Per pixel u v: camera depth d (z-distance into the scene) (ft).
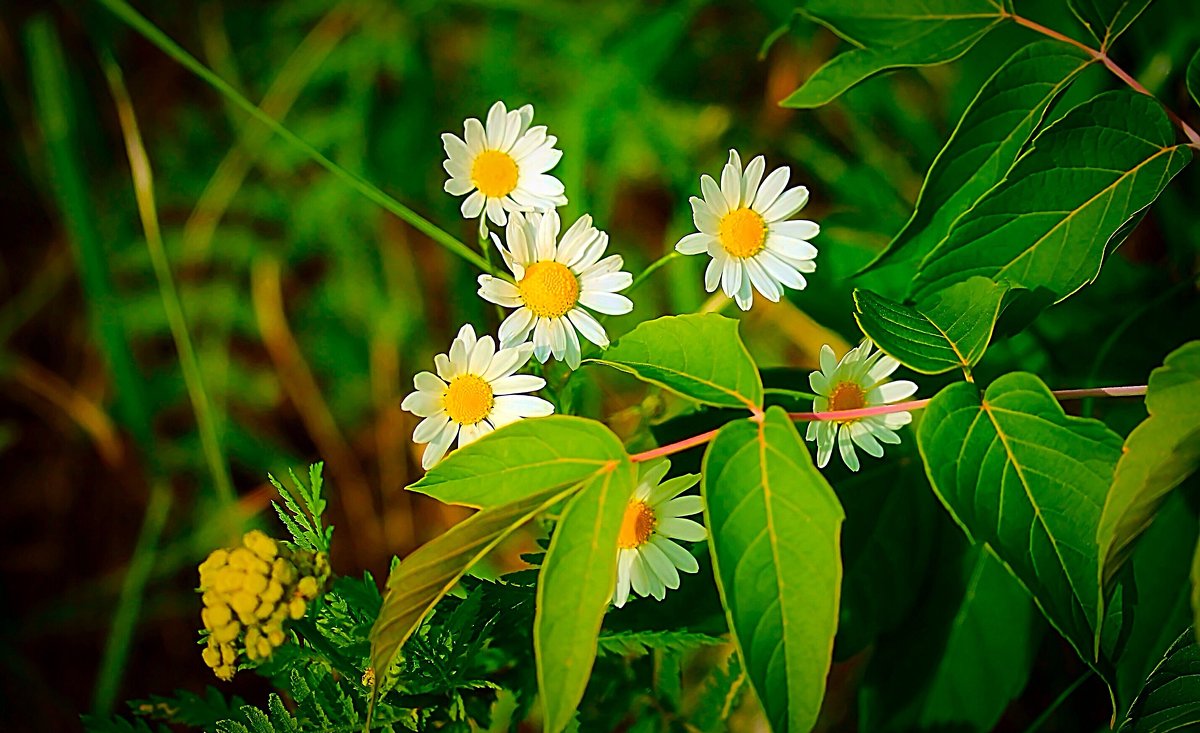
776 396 1.83
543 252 1.71
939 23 1.79
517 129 1.76
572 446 1.58
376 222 2.45
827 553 1.53
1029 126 1.73
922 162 2.36
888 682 1.88
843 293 1.95
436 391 1.70
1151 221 2.21
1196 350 1.55
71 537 2.44
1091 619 1.58
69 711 2.25
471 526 1.54
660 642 1.75
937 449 1.60
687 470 1.80
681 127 2.43
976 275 1.70
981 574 1.88
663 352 1.62
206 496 2.39
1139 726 1.67
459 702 1.71
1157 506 1.58
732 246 1.72
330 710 1.68
